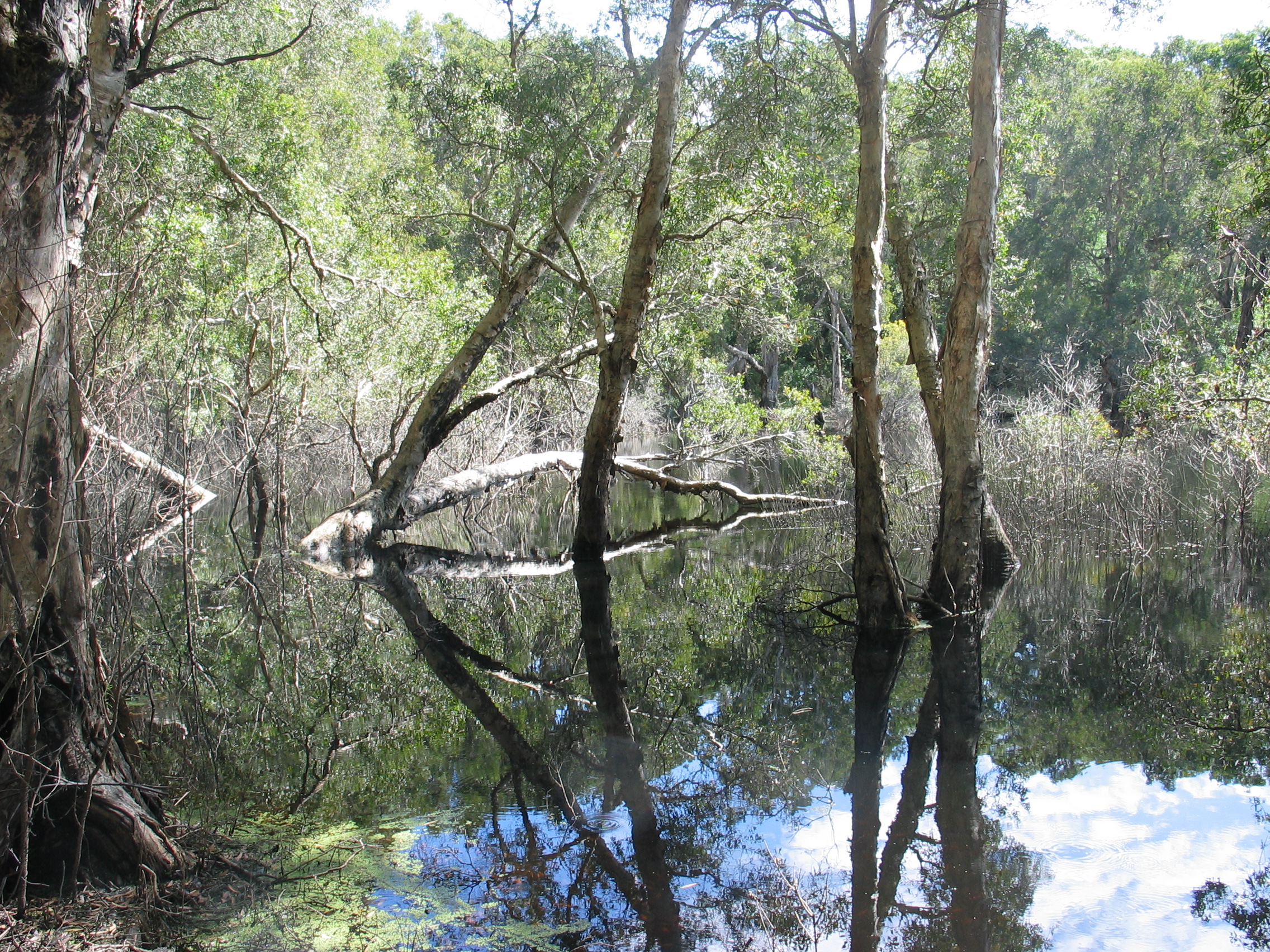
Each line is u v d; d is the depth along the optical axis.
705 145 13.86
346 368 14.92
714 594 11.70
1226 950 3.78
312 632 9.64
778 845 4.78
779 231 16.48
